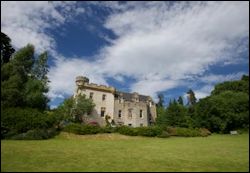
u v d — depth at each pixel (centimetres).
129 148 2241
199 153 2059
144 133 3438
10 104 2716
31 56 3120
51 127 2888
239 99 5091
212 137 3891
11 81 2761
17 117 2561
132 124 5944
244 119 4912
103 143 2541
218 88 6400
